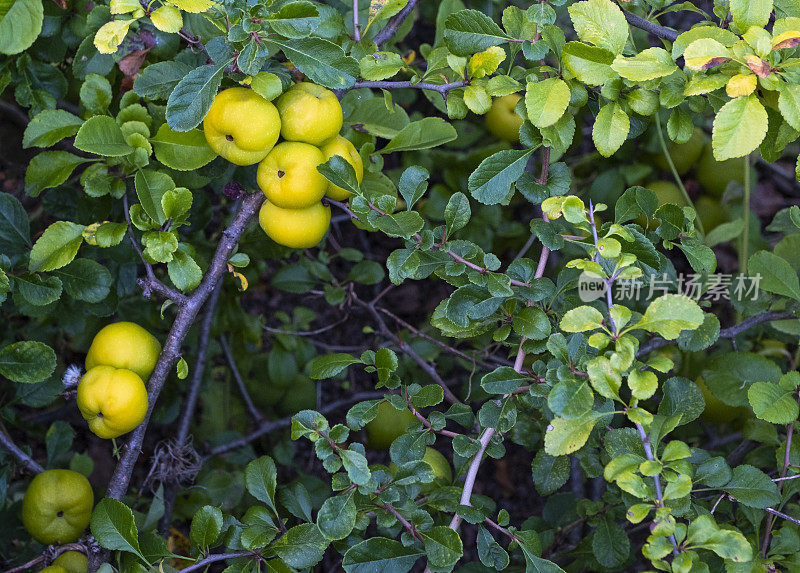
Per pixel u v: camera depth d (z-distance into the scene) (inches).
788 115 43.7
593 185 60.3
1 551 53.7
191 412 57.1
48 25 49.9
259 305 70.4
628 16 48.0
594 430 48.8
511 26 46.2
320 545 45.9
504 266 65.9
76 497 48.8
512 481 66.8
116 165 47.9
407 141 48.8
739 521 49.4
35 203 59.3
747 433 49.5
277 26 44.9
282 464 62.3
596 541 49.1
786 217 54.9
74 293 48.8
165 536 55.2
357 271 58.6
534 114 45.1
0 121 57.1
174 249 46.4
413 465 46.3
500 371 45.9
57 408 61.7
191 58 48.8
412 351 56.4
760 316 50.1
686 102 48.7
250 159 46.0
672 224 47.2
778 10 47.0
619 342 43.1
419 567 50.9
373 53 47.2
